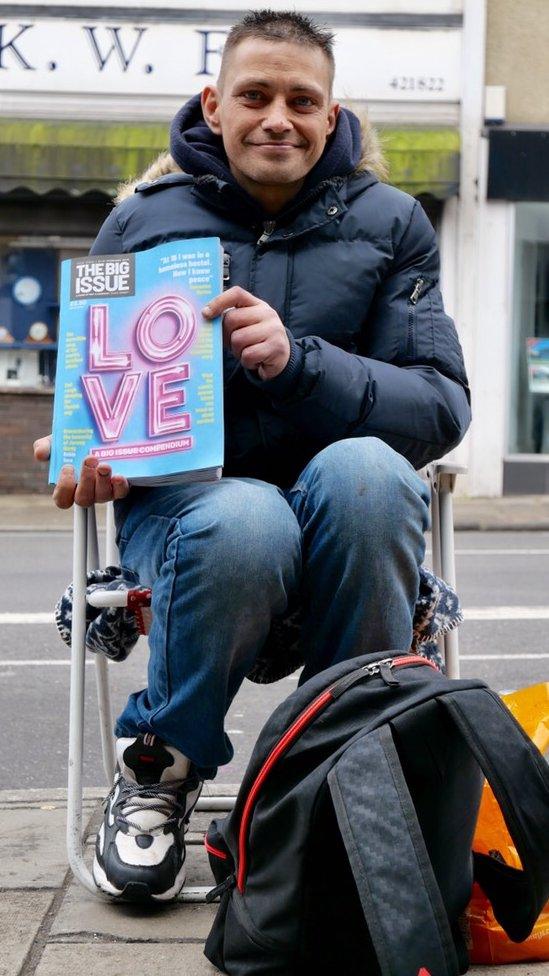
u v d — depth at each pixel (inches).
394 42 539.5
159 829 103.2
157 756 103.0
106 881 101.7
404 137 530.9
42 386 554.3
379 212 111.0
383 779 77.2
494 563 385.4
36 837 121.9
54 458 99.8
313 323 108.5
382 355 110.2
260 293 108.7
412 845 75.5
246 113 105.6
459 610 107.1
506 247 542.3
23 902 104.0
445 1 537.0
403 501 94.7
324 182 108.9
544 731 102.0
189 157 110.0
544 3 540.1
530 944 90.8
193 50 540.1
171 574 95.0
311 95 105.3
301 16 108.1
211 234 110.4
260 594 94.0
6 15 537.6
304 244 109.7
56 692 221.8
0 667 242.2
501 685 225.1
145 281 102.4
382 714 80.6
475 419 546.0
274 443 108.8
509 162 538.6
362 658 87.2
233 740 189.6
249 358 98.3
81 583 103.7
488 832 94.4
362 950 82.2
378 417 103.2
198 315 100.1
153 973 89.9
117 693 220.4
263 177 105.7
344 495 94.1
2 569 364.5
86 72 539.5
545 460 549.0
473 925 90.5
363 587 94.8
